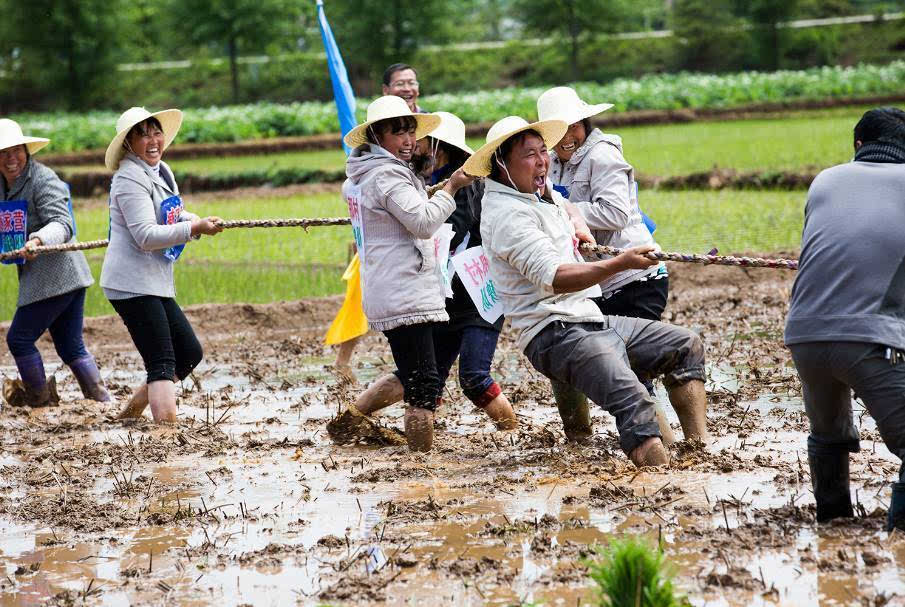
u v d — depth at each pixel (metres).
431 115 12.03
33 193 16.17
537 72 118.56
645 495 10.16
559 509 9.97
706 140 59.97
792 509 9.47
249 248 32.94
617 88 88.88
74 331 16.75
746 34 115.19
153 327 14.47
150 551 9.41
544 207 11.32
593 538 9.12
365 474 11.44
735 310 22.42
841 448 9.22
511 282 11.38
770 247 28.75
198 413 15.27
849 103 83.50
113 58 115.56
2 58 120.25
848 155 47.16
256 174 55.03
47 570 9.05
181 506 10.69
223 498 10.95
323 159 64.69
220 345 21.28
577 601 7.70
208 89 118.69
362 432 13.04
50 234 15.95
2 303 24.66
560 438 12.80
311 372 18.25
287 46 126.38
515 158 11.14
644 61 117.88
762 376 15.64
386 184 11.78
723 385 15.19
